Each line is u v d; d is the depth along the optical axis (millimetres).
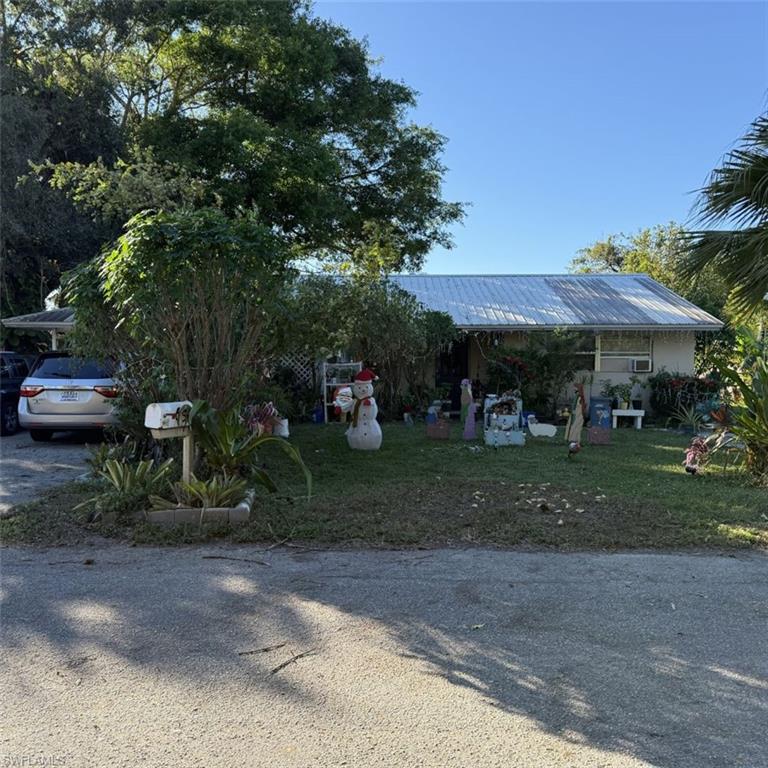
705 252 8289
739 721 3051
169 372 7641
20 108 15508
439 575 4910
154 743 2852
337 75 20109
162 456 8195
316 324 8695
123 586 4645
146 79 18891
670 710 3139
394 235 20734
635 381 16516
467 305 18203
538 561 5246
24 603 4332
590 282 20859
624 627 4051
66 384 11023
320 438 12344
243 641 3816
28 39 17531
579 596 4531
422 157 22391
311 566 5082
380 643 3812
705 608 4348
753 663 3615
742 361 9648
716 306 21172
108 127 17625
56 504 6816
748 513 6637
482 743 2867
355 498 7129
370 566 5094
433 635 3922
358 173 22328
